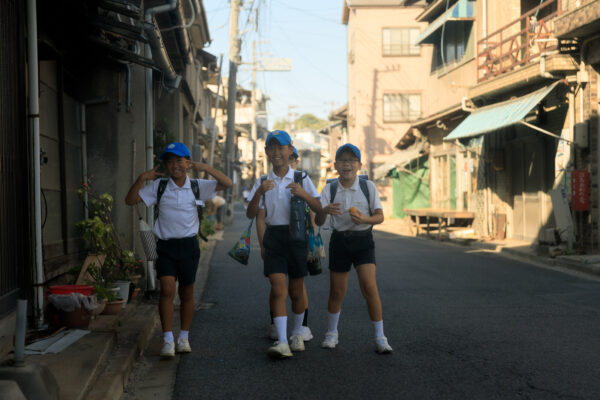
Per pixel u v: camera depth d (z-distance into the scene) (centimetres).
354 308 669
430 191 2208
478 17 1691
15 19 457
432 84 2136
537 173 1384
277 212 473
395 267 1044
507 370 429
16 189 456
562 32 1077
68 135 664
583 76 1106
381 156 3119
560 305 685
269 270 470
